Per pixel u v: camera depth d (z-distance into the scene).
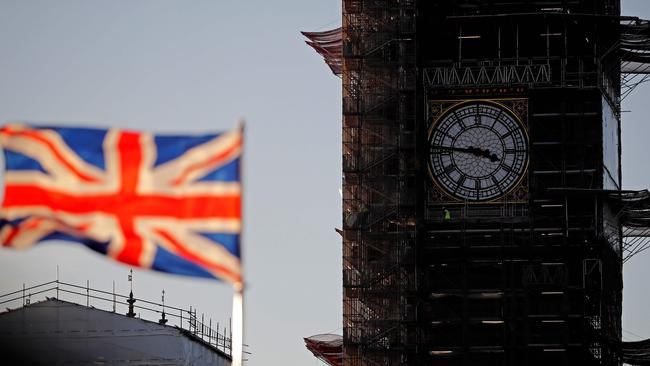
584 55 179.00
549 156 177.25
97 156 78.81
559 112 177.75
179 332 168.88
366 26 181.38
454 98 178.50
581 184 177.00
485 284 176.88
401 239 177.75
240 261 78.38
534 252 176.38
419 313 176.38
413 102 179.62
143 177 78.81
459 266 176.88
